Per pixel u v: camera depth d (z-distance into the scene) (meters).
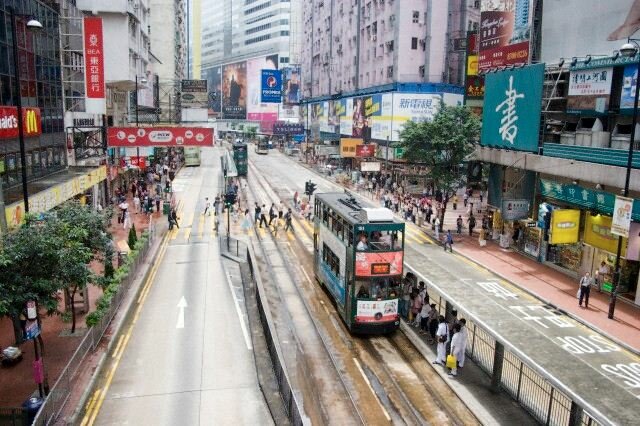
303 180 69.06
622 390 17.06
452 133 39.66
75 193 31.55
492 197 39.28
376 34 71.38
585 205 28.56
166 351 18.45
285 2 146.12
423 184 56.38
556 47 33.41
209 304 23.53
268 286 27.25
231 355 18.28
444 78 65.12
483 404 15.89
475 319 19.36
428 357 19.19
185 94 87.81
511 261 33.38
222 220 43.28
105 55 48.59
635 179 24.48
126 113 59.78
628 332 22.11
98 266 27.62
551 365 18.80
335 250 23.58
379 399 16.30
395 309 20.94
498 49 39.06
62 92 35.19
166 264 30.45
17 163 26.59
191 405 14.94
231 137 152.38
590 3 30.16
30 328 13.72
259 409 14.84
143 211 45.16
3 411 12.82
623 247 25.77
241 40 173.50
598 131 28.77
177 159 85.81
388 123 62.16
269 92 75.69
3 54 25.05
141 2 61.16
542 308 25.14
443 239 38.28
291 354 19.25
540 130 33.47
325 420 14.98
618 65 27.08
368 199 52.81
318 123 99.06
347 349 19.95
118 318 20.95
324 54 98.44
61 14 37.91
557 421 14.34
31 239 14.59
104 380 16.25
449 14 64.56
